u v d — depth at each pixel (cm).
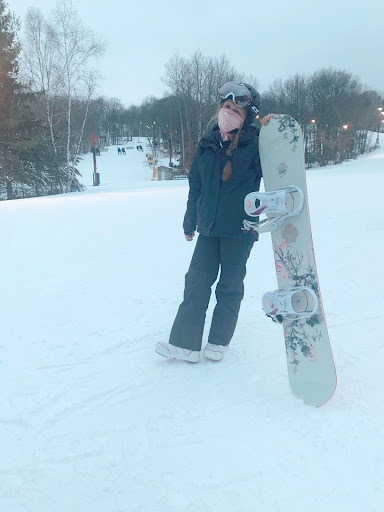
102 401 199
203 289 236
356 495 137
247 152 223
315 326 194
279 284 214
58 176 2620
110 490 143
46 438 172
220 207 230
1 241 623
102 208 1075
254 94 223
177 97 5462
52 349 256
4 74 2306
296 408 190
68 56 2502
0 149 2317
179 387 211
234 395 203
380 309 305
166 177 4606
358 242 521
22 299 353
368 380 211
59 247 573
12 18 2392
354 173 2403
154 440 170
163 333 280
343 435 169
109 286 388
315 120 5209
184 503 136
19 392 207
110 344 263
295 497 137
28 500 139
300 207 200
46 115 2666
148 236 639
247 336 272
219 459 157
